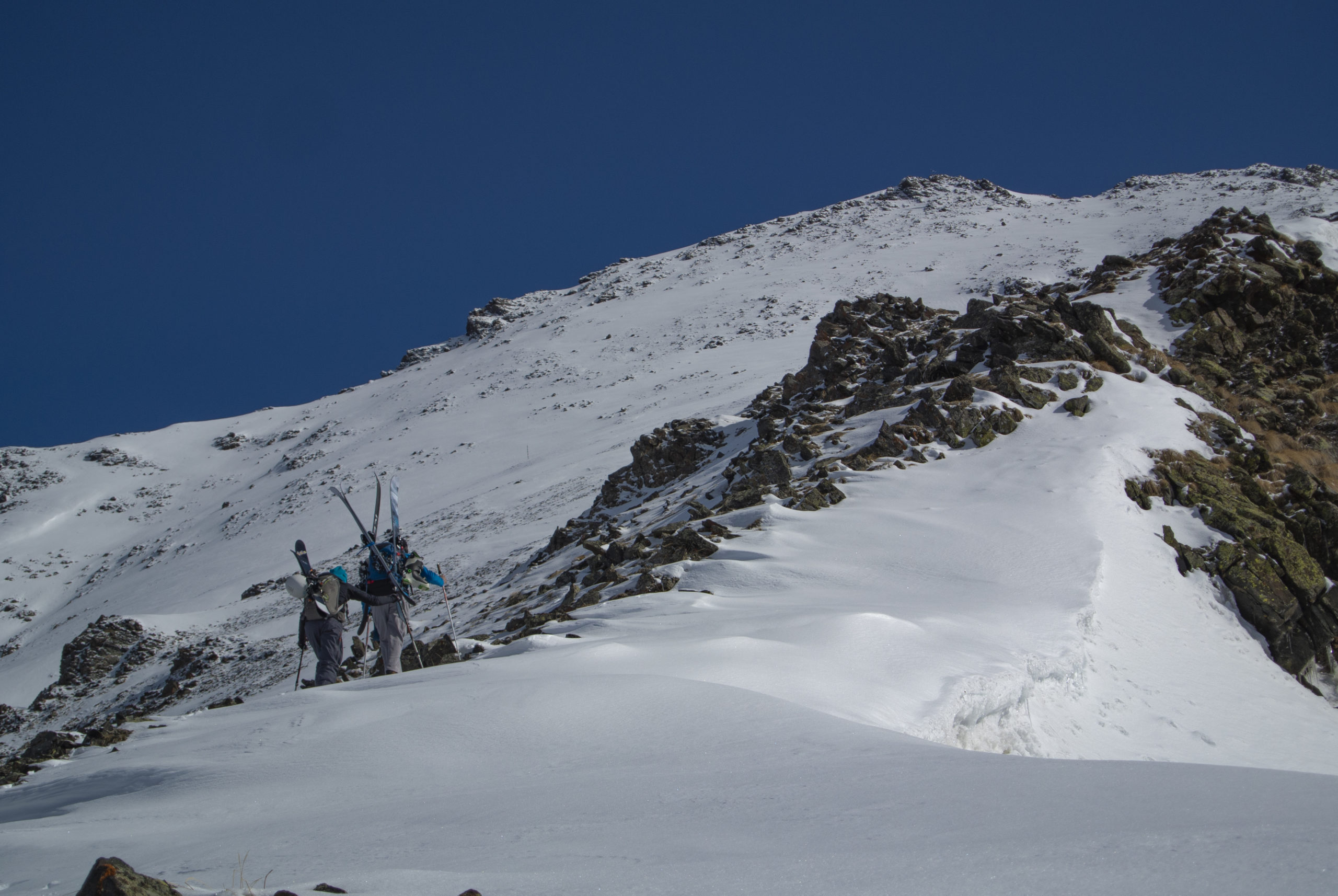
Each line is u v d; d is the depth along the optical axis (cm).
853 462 1806
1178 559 1393
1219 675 1138
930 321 3131
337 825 391
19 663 6938
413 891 267
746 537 1451
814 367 3120
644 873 278
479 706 571
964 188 19688
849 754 470
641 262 18862
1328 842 253
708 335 11675
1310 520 1555
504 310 17425
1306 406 2016
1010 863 263
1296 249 2470
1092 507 1463
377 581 1060
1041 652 926
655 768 464
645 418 7850
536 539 4322
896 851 288
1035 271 12012
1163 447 1709
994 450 1767
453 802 418
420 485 8212
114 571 9338
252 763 519
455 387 11931
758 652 750
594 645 802
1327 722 1097
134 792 518
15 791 605
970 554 1302
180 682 3825
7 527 10881
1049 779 386
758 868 277
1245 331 2228
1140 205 16000
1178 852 258
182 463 12638
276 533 8238
